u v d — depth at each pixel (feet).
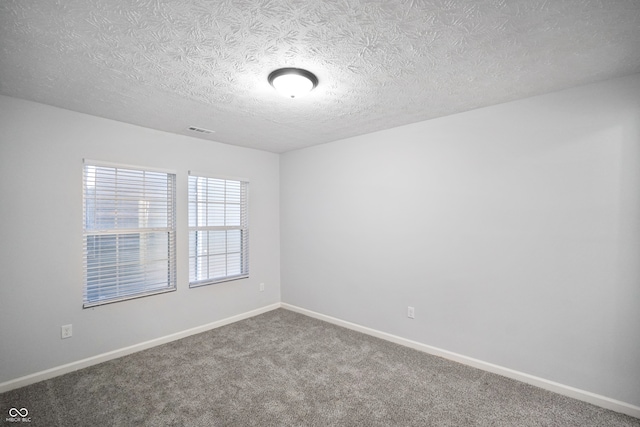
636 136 6.74
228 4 4.39
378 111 9.04
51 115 8.46
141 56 5.84
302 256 13.91
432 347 9.86
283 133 11.37
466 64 6.25
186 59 5.96
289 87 6.64
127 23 4.80
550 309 7.79
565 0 4.37
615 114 6.95
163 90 7.41
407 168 10.45
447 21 4.84
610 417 6.74
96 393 7.65
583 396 7.30
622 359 6.89
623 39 5.38
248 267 13.57
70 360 8.78
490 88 7.45
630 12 4.63
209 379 8.32
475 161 8.98
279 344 10.61
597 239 7.18
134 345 10.05
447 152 9.52
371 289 11.47
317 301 13.32
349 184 12.13
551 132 7.74
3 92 7.53
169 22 4.79
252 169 13.78
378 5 4.44
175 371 8.76
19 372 7.97
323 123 10.17
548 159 7.80
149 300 10.47
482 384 8.06
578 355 7.41
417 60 6.07
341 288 12.42
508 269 8.42
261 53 5.76
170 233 11.14
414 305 10.30
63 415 6.80
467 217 9.14
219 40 5.31
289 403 7.28
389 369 8.87
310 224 13.57
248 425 6.51
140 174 10.36
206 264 12.21
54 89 7.34
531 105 8.02
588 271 7.29
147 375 8.53
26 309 8.10
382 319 11.15
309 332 11.69
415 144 10.24
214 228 12.46
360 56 5.90
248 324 12.59
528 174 8.09
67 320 8.74
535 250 8.00
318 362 9.30
